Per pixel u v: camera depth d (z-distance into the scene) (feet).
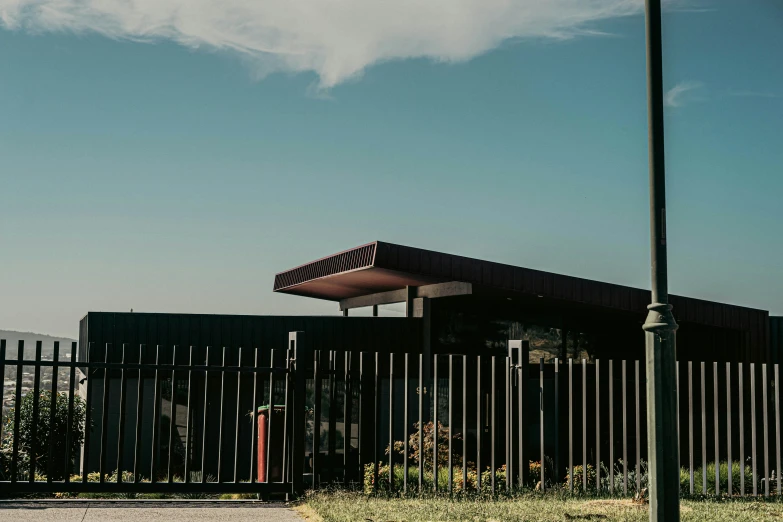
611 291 78.23
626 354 85.46
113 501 28.94
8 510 26.78
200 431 73.61
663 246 20.90
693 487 33.65
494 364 34.47
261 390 74.95
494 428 33.96
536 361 82.48
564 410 65.98
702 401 34.09
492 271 72.79
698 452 69.51
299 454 30.55
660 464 20.66
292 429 30.71
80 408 67.21
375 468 32.55
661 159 20.89
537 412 67.41
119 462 29.25
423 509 27.89
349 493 31.04
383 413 75.25
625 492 32.83
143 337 74.23
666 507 20.56
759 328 84.23
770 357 89.45
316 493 30.53
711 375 78.89
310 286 89.45
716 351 82.64
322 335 77.41
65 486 28.86
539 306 82.89
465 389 33.32
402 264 69.31
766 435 33.30
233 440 73.82
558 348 83.41
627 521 26.00
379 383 33.06
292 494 30.32
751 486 39.19
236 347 75.61
